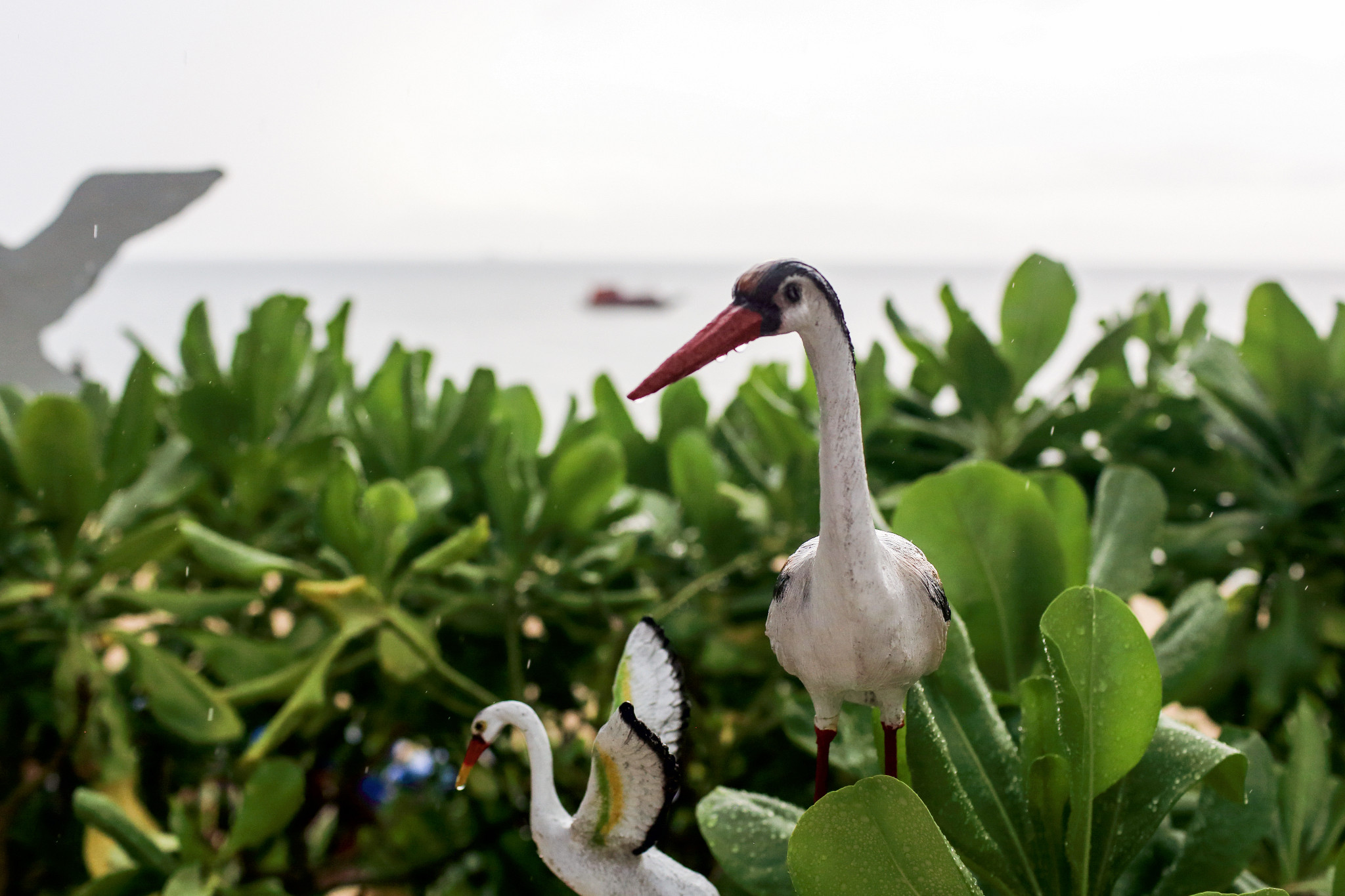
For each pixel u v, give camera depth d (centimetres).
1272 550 249
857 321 2942
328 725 253
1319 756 180
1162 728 145
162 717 204
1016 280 245
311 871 247
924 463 264
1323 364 239
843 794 114
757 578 244
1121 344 246
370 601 201
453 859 234
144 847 183
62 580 223
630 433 263
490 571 223
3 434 219
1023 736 145
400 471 243
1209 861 147
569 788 232
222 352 328
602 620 235
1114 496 189
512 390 269
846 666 114
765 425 234
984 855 135
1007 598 164
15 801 225
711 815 147
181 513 248
